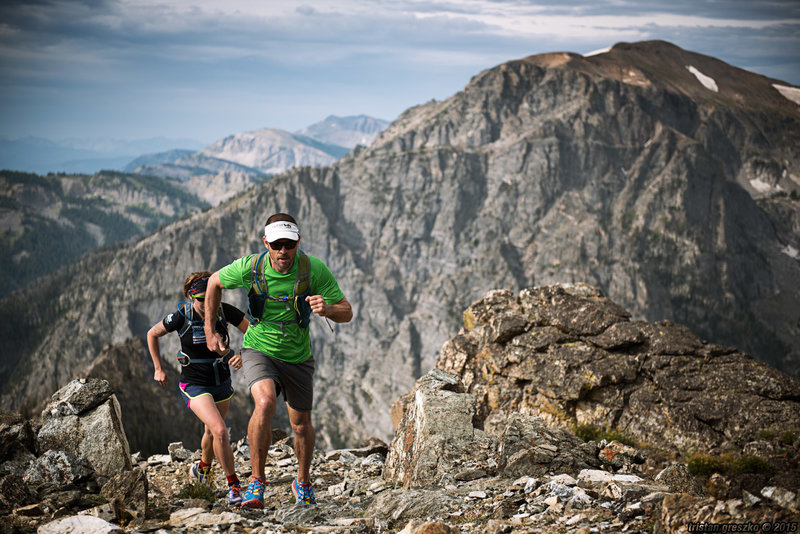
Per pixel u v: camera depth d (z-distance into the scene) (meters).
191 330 8.01
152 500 8.11
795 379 11.05
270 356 7.26
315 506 7.61
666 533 5.29
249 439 7.36
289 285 7.03
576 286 14.90
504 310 14.23
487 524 6.53
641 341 12.41
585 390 11.81
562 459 8.70
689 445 10.43
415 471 9.45
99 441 8.67
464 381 13.16
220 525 6.48
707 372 11.62
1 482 7.20
